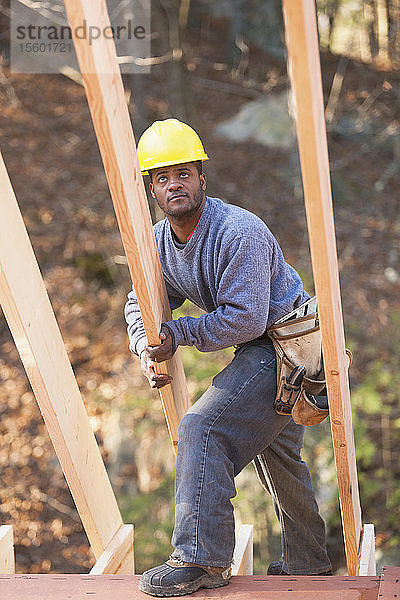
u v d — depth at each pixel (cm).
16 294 862
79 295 3584
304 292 946
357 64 3694
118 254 3666
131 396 3058
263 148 4075
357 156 3884
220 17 4272
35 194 3859
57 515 2944
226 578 833
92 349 3391
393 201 3744
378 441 2781
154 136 859
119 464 2836
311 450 2562
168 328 850
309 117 591
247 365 883
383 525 2645
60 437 970
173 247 895
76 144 4119
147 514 2633
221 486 832
